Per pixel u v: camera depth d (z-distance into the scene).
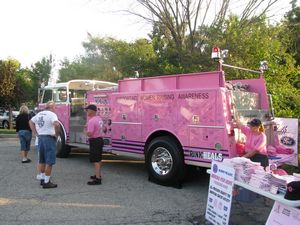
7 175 8.49
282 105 10.12
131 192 7.10
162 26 15.33
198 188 7.51
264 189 4.46
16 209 5.90
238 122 6.79
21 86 25.52
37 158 11.13
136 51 17.77
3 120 29.08
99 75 28.52
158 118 7.76
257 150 6.30
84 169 9.33
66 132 10.97
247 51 11.31
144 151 8.15
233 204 6.20
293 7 17.86
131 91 8.55
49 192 6.98
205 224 5.30
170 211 5.93
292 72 11.31
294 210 4.09
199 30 14.29
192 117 7.09
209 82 7.05
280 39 13.73
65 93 11.19
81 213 5.75
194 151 7.07
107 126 9.17
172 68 13.19
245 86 7.98
